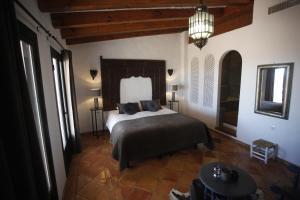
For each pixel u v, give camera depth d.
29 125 1.07
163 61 5.43
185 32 5.39
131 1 2.28
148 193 2.34
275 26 2.98
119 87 4.98
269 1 3.04
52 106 2.22
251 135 3.62
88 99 4.73
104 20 2.90
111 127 3.86
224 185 1.76
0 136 0.77
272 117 3.17
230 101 5.50
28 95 1.07
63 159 2.53
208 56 4.62
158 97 5.52
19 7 1.38
